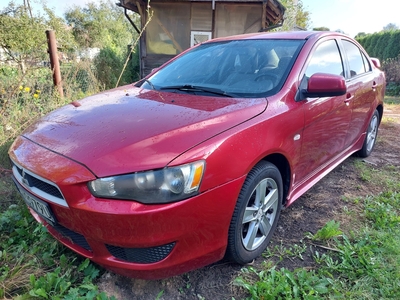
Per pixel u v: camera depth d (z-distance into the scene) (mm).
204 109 2055
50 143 1878
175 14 9875
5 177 3160
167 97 2398
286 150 2189
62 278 1847
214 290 1943
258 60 2670
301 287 1903
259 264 2160
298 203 2986
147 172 1559
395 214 2738
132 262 1702
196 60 2994
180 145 1665
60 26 11086
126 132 1794
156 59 10172
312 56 2691
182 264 1732
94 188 1580
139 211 1538
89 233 1656
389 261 2150
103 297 1732
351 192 3229
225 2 9477
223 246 1868
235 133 1828
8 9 9695
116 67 9820
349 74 3285
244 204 1930
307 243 2387
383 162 4156
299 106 2330
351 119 3273
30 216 2457
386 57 14258
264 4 9102
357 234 2480
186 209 1613
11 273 1893
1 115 3666
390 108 8656
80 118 2100
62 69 5508
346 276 2033
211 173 1683
